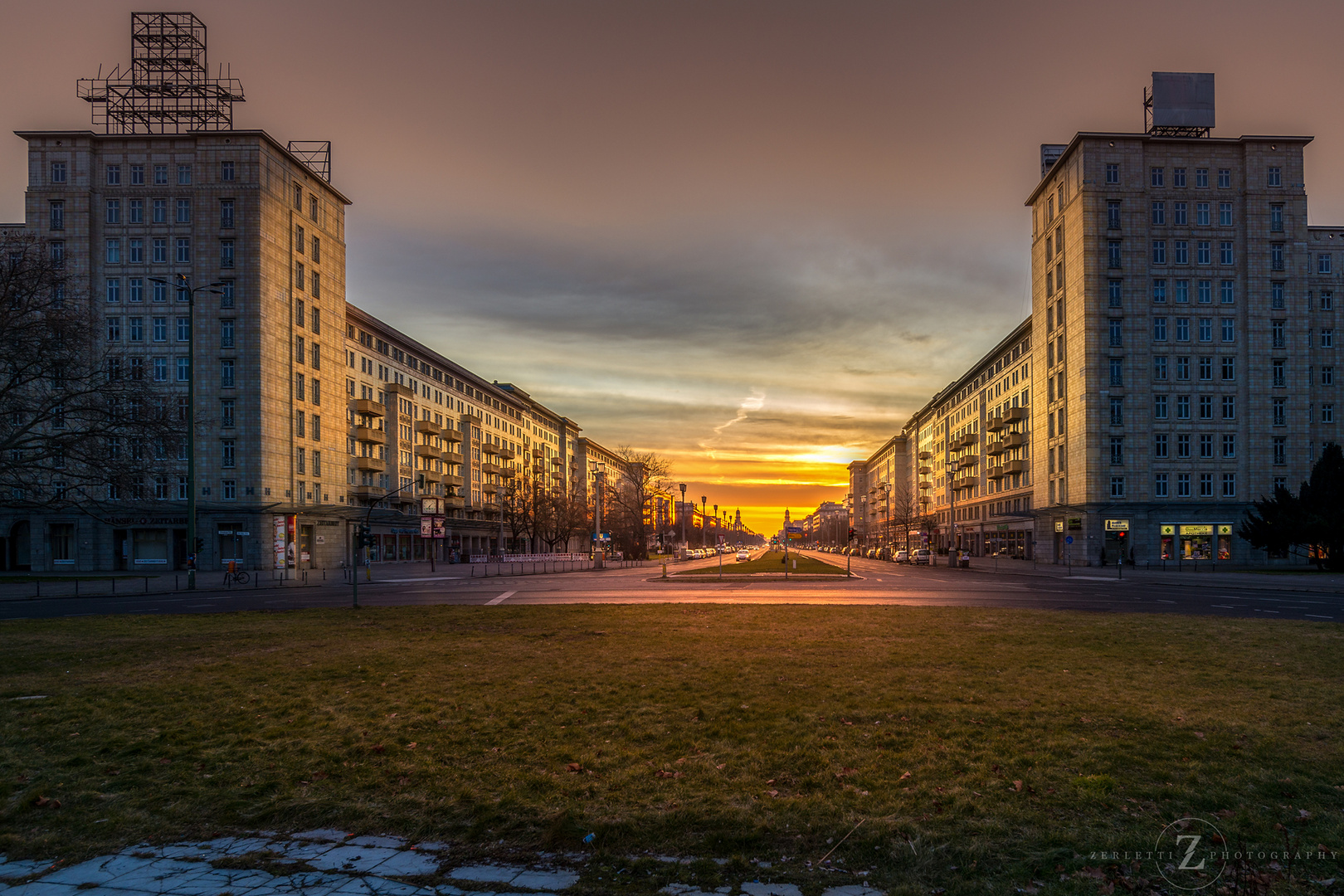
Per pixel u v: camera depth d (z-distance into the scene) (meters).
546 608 24.09
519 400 126.44
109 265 62.25
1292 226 66.12
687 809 6.10
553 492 114.44
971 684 10.84
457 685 10.99
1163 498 64.81
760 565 75.75
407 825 5.98
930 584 40.50
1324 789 6.45
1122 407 65.12
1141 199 65.88
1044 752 7.49
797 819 5.93
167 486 60.50
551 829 5.68
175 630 18.67
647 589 36.91
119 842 5.72
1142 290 65.56
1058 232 72.00
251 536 60.28
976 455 103.12
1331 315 69.75
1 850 5.63
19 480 25.22
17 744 8.22
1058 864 5.18
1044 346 75.19
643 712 9.25
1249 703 9.57
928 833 5.60
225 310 61.66
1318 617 21.28
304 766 7.33
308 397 67.75
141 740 8.24
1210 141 66.38
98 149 62.94
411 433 87.75
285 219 65.69
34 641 16.56
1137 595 31.20
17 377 24.06
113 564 60.72
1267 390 65.19
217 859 5.41
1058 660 12.98
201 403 61.06
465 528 100.44
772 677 11.42
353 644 15.58
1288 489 64.69
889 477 172.38
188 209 62.59
